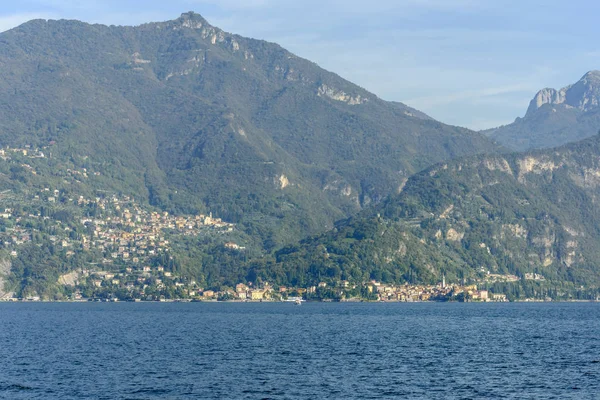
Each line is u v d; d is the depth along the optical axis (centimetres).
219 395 18625
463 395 18625
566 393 18862
